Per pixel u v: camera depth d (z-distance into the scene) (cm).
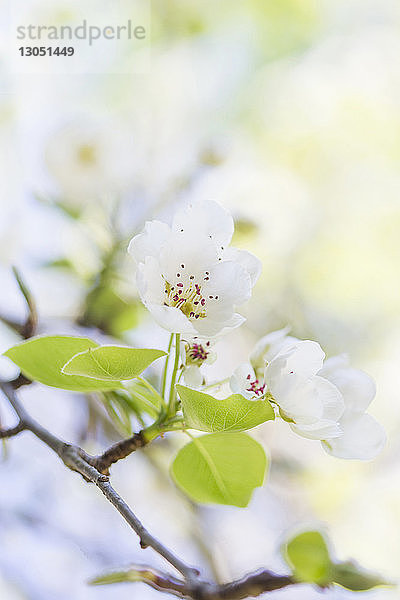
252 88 109
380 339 106
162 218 75
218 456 54
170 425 51
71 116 75
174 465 54
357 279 106
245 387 51
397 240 108
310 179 109
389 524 90
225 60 110
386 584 49
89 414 74
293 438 92
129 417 56
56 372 52
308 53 114
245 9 110
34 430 54
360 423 51
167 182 78
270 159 109
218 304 50
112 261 70
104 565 81
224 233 51
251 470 54
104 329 69
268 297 104
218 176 90
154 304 49
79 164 73
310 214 105
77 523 83
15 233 76
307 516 90
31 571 81
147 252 51
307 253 106
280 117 109
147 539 50
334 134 109
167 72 105
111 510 84
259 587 49
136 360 50
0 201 78
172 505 82
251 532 83
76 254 71
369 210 108
